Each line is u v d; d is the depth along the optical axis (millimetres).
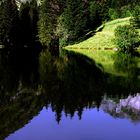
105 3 140625
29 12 127500
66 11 115688
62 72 58531
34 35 127562
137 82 48719
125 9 138000
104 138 26391
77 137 26688
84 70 60844
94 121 30500
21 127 28938
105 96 40156
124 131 27812
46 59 78500
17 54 90938
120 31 104750
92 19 128250
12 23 119375
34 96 40219
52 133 27656
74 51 101938
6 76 54375
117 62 72500
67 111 33812
